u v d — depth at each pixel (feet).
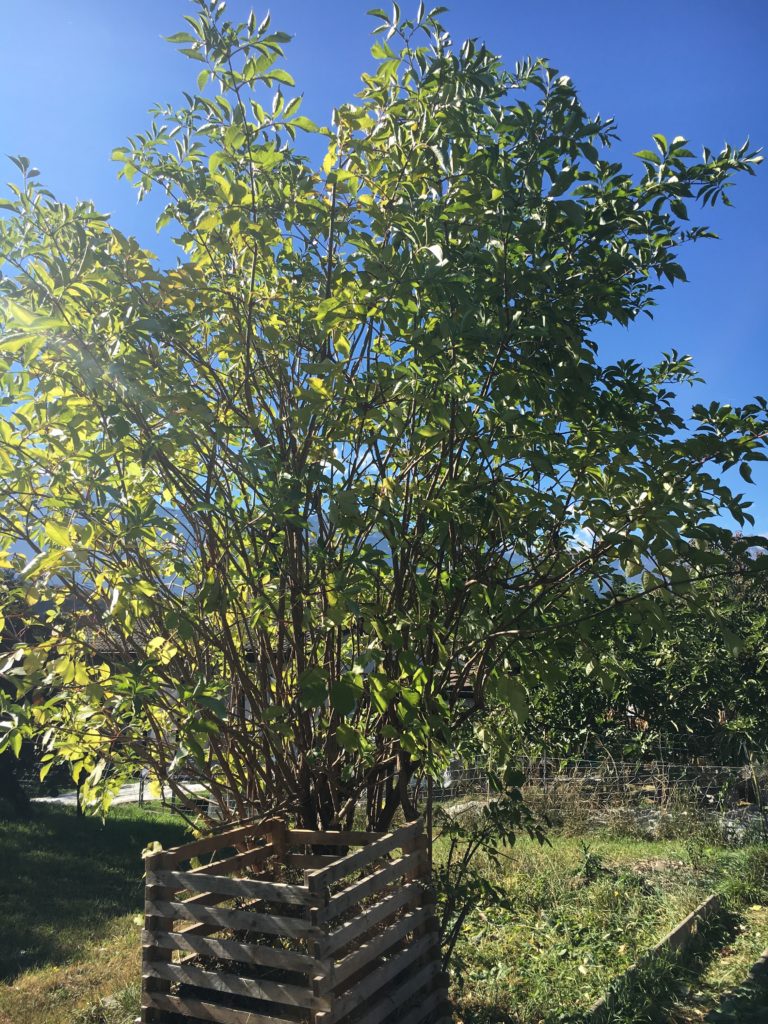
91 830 40.04
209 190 11.63
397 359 12.37
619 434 11.45
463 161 10.94
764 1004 15.38
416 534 12.47
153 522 10.62
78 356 10.34
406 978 10.75
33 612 13.47
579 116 10.74
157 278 11.41
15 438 11.27
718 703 34.47
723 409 11.67
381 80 11.54
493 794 28.09
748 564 11.18
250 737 13.08
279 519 10.80
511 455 11.17
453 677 13.37
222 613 11.92
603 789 35.91
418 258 10.55
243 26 10.34
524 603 12.71
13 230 11.12
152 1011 10.14
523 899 22.63
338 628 12.57
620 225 11.82
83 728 12.82
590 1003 15.98
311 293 12.32
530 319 11.20
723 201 11.64
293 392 12.60
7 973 21.12
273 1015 9.62
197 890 10.07
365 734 12.96
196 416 10.76
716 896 22.20
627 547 11.06
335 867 9.60
